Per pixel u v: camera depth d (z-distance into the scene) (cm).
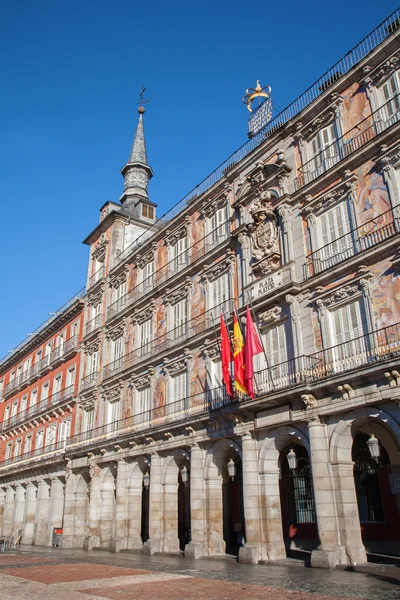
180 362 2927
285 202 2417
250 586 1345
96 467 3406
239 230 2644
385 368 1697
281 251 2412
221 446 2450
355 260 1995
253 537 2100
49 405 4466
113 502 3322
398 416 1705
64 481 3994
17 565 2080
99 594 1228
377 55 2180
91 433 3619
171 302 3172
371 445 1816
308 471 2509
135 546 2939
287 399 2052
